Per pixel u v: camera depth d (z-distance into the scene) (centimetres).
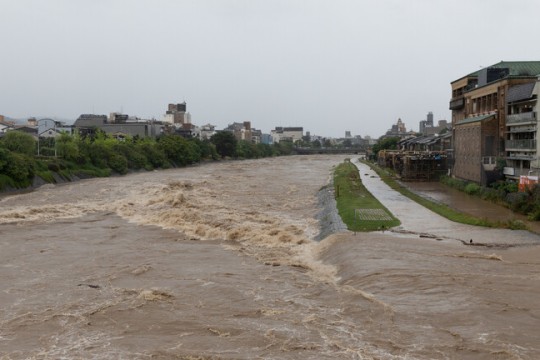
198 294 2536
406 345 1852
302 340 1934
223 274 2897
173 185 7862
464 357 1750
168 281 2775
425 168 8481
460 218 4288
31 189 7419
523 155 5688
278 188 7800
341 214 4469
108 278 2847
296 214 5100
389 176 9519
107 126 17512
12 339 2016
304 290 2577
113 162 10756
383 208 4869
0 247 3638
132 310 2320
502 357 1738
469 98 7812
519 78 6141
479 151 6531
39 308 2369
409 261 2891
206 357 1819
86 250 3553
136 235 4081
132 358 1827
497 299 2281
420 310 2178
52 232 4206
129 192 6969
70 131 15725
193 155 14975
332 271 2927
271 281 2747
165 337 2011
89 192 6994
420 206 5234
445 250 3173
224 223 4406
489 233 3731
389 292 2406
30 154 8862
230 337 1992
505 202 5219
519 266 2816
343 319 2136
